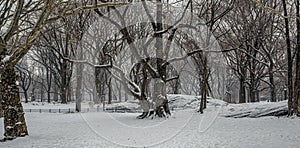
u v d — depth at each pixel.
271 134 12.56
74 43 21.97
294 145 10.24
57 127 15.30
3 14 10.87
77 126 15.45
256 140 11.27
